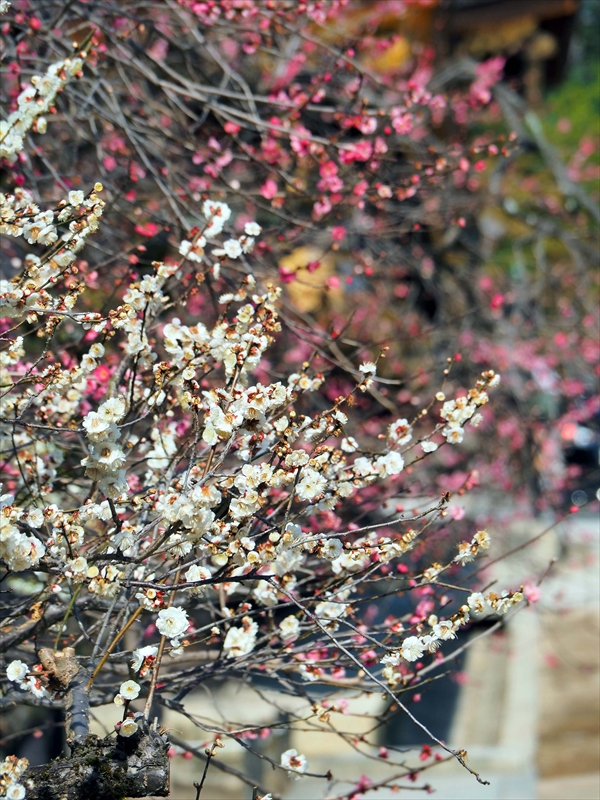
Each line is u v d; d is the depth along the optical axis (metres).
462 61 19.25
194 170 11.00
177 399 5.56
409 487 7.47
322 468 4.97
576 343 19.48
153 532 5.61
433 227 16.22
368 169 8.80
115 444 4.52
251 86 12.86
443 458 17.81
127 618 5.52
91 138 9.65
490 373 5.28
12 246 9.69
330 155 9.46
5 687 5.98
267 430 5.10
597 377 19.94
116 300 8.09
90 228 5.09
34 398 5.34
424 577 5.46
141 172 9.08
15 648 6.05
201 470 5.43
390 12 17.02
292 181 8.90
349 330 15.71
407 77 17.47
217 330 5.27
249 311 5.18
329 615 5.66
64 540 4.80
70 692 4.75
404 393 11.30
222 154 9.23
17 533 4.20
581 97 41.75
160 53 12.14
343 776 12.57
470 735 14.67
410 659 4.80
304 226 8.54
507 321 18.81
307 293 14.58
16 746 10.02
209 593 6.36
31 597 5.75
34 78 6.13
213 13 9.20
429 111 14.37
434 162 9.88
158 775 4.25
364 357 13.92
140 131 9.09
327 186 8.52
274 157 9.20
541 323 18.61
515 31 25.52
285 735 11.54
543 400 20.77
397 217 13.99
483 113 19.69
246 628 5.65
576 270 19.53
